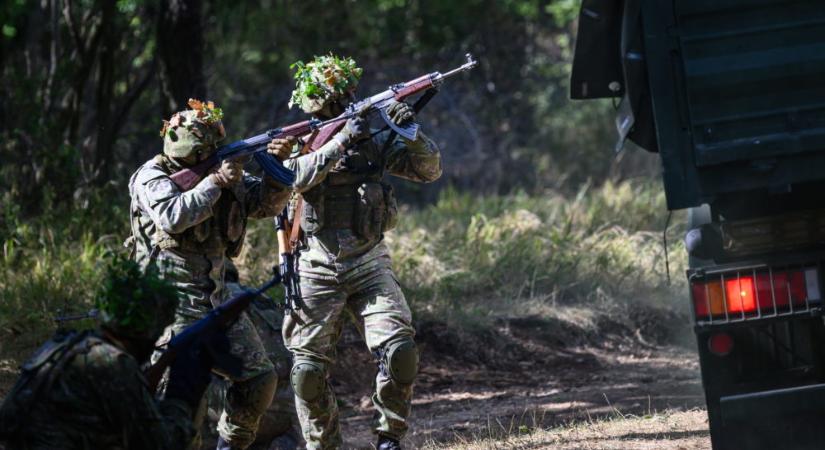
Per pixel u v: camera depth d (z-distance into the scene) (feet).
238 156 56.03
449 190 170.40
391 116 60.39
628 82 56.85
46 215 124.16
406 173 63.10
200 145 55.52
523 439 71.26
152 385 46.06
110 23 157.17
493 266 123.54
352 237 60.80
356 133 59.31
